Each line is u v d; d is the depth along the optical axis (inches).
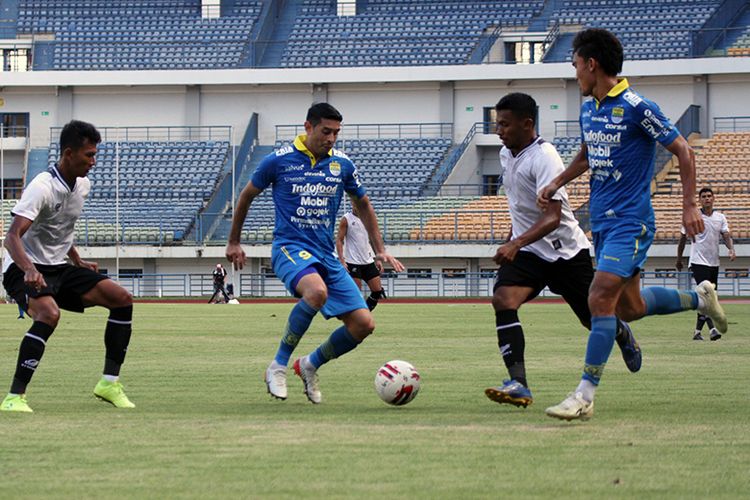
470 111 3417.8
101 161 3373.5
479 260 3011.8
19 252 516.1
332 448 401.7
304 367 572.1
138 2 3769.7
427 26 3609.7
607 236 496.1
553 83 3366.1
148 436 434.9
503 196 3129.9
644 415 500.1
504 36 3491.6
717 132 3277.6
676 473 350.3
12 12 3754.9
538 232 522.0
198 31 3671.3
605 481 337.1
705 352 943.7
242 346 1047.0
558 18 3523.6
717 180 3029.0
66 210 537.0
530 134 547.5
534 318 1595.7
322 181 571.2
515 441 417.4
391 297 2869.1
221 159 3368.6
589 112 500.7
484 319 1594.5
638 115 482.3
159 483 335.9
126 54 3585.1
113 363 556.1
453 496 315.0
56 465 368.8
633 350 565.9
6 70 3607.3
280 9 3752.5
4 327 1400.1
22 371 534.3
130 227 3088.1
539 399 584.7
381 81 3346.5
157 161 3366.1
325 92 3452.3
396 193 3238.2
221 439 425.4
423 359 872.3
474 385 665.0
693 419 484.7
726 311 1796.3
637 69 3245.6
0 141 3287.4
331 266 575.5
